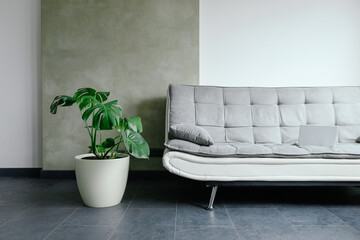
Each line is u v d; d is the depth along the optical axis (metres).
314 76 2.69
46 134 2.63
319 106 2.36
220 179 1.75
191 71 2.62
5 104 2.72
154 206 1.82
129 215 1.64
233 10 2.68
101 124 1.55
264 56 2.69
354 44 2.69
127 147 1.65
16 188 2.26
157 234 1.38
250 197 2.06
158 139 2.65
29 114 2.73
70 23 2.62
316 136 1.91
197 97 2.36
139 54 2.63
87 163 1.73
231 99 2.39
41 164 2.74
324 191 2.25
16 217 1.60
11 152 2.73
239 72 2.69
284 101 2.40
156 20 2.62
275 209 1.78
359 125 2.29
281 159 1.74
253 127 2.33
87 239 1.32
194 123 2.25
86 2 2.61
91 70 2.63
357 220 1.58
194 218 1.60
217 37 2.68
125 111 2.64
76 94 1.84
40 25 2.71
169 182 2.53
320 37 2.68
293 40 2.68
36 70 2.72
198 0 2.61
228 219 1.59
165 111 2.64
